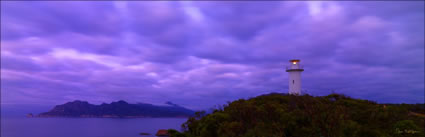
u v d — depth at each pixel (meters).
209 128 17.38
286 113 16.03
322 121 13.71
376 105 18.47
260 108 17.61
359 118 15.73
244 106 17.62
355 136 12.94
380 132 13.46
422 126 14.27
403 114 16.88
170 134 21.77
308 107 15.80
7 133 140.25
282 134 13.89
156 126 186.38
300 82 41.75
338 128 13.19
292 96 20.48
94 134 125.00
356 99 20.84
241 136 14.58
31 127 199.62
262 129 14.65
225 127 15.54
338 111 14.17
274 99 21.64
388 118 15.41
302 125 14.84
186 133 20.75
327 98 20.67
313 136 13.49
